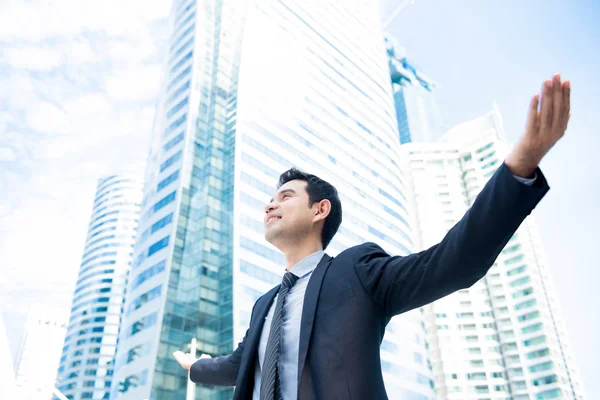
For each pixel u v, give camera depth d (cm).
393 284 149
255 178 4853
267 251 4453
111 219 10512
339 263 174
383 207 6631
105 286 9644
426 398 5338
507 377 8625
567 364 8750
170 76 6078
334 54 7525
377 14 9912
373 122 7531
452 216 10625
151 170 5416
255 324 191
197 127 5150
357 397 136
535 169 128
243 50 5819
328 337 149
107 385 8556
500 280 9612
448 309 9300
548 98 123
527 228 10281
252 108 5409
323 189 233
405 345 5488
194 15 6309
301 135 5850
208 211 4459
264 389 152
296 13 7169
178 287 3997
